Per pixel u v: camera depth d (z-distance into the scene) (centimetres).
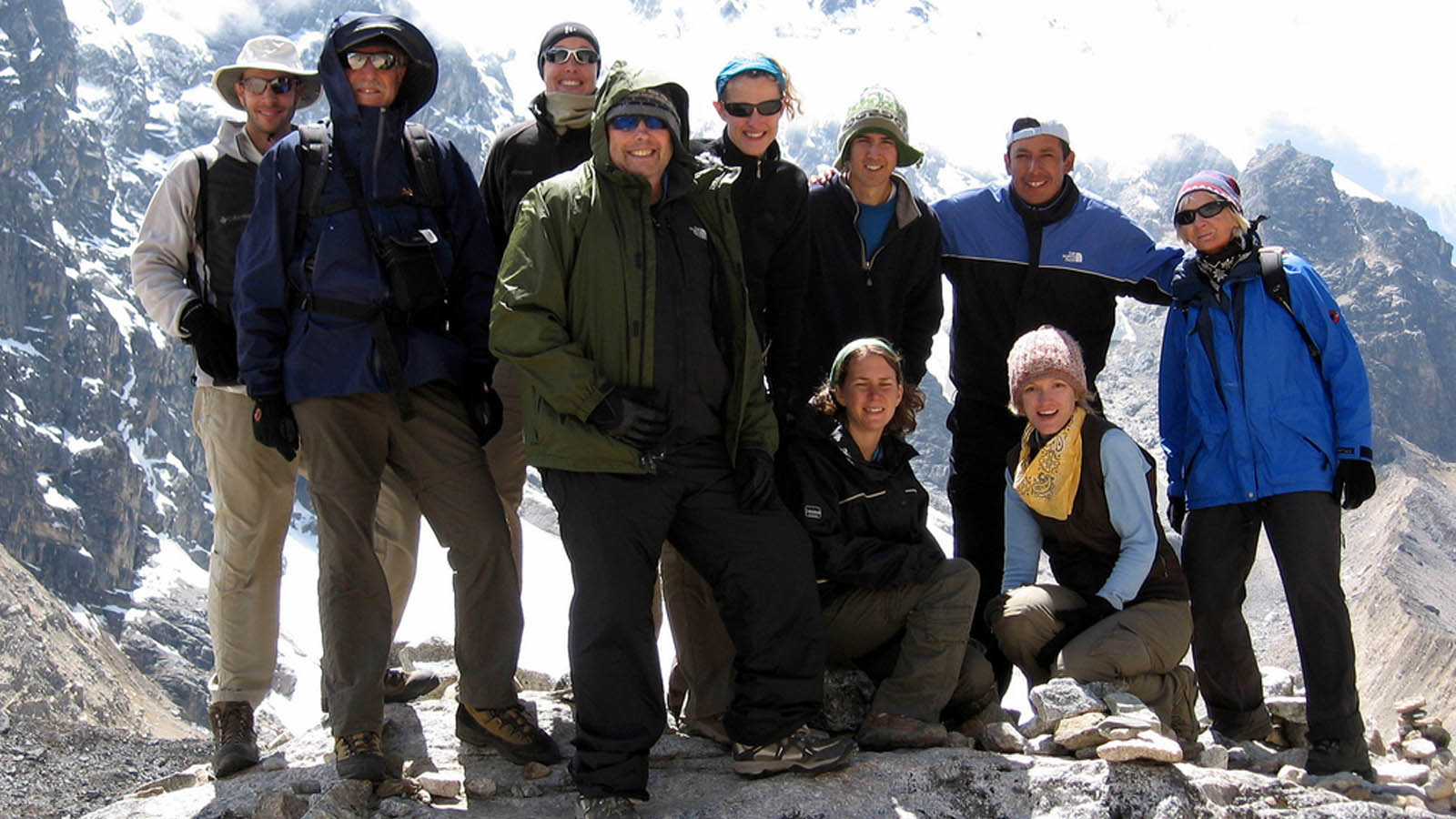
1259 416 794
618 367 646
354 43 670
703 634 736
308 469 677
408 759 698
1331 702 774
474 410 699
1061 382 750
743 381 670
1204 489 816
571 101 799
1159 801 636
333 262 666
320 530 673
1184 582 770
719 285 674
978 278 901
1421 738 879
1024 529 788
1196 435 823
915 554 711
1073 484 752
